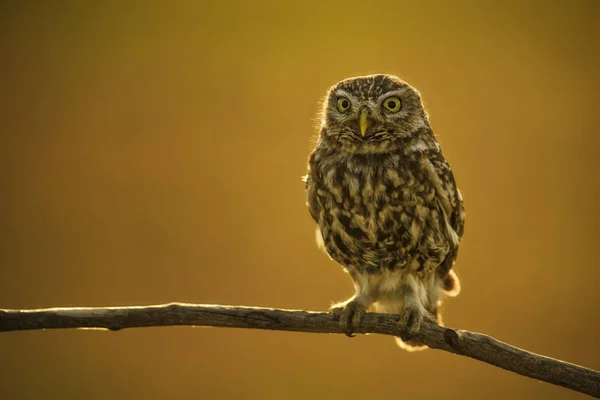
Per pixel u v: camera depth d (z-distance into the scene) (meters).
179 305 5.67
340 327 6.28
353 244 6.76
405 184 6.55
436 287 7.15
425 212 6.59
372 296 6.88
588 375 5.38
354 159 6.70
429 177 6.61
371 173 6.59
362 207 6.59
